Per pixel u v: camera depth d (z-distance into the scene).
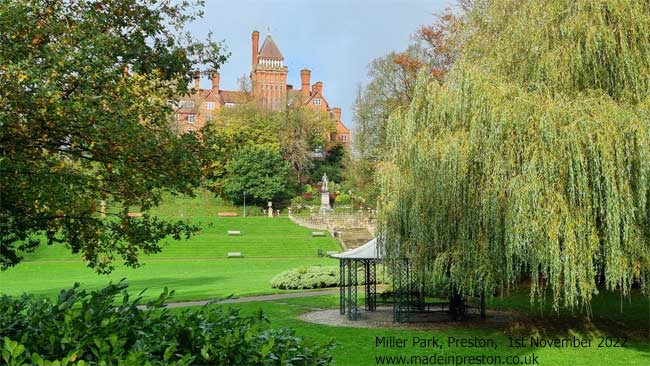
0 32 6.21
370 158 45.03
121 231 8.02
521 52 13.54
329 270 26.84
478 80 12.34
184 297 21.80
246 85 84.88
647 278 11.71
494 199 11.86
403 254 14.86
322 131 85.75
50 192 6.94
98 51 6.54
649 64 12.09
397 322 16.52
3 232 7.22
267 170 71.62
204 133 8.18
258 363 4.30
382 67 43.19
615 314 17.83
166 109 7.70
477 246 12.80
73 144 7.07
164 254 44.28
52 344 4.10
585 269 11.09
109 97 6.80
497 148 11.72
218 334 4.61
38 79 6.03
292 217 63.22
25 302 5.43
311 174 85.00
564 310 18.94
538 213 10.95
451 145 12.69
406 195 14.40
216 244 48.75
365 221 58.09
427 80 14.32
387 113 40.97
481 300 17.53
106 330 4.36
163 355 4.14
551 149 10.97
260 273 34.16
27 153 7.02
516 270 12.28
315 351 4.69
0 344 4.09
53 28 6.50
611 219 10.84
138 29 7.71
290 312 18.55
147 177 7.54
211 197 72.00
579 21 12.40
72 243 7.85
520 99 11.61
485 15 14.90
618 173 10.80
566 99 11.66
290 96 85.56
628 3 12.21
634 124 10.77
